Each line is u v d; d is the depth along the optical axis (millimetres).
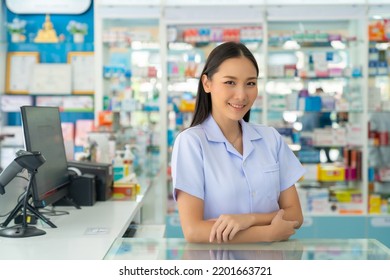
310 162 5793
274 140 2211
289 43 5719
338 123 5867
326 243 1867
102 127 5328
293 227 1925
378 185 5828
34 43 6191
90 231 2400
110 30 5766
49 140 2686
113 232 2381
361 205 5715
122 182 3660
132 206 3092
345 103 5672
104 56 5816
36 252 2031
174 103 5797
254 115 5812
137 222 3387
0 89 6086
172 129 5848
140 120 5910
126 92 5809
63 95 6246
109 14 5645
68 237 2283
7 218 2463
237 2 5680
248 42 5758
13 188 2676
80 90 6168
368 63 5621
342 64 5832
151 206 5617
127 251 1784
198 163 2021
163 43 5645
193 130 2086
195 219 1937
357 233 5648
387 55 5738
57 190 2777
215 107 2109
